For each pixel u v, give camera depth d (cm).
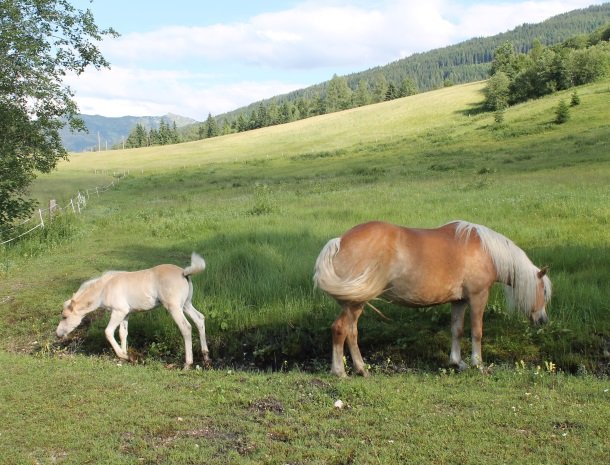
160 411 561
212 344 885
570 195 1762
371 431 502
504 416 523
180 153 8431
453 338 731
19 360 752
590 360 748
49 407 577
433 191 2273
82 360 768
